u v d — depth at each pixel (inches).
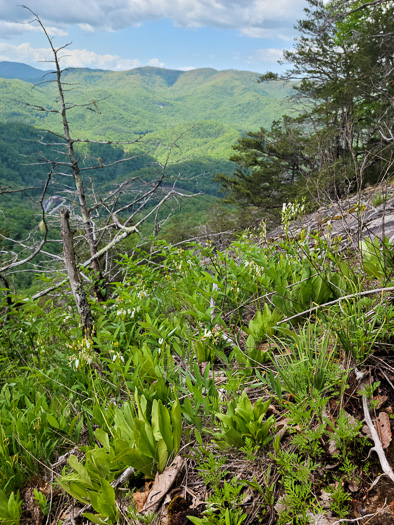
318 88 1169.4
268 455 93.0
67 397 145.3
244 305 169.3
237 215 1314.0
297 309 143.2
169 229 1087.0
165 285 233.0
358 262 162.2
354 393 98.7
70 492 93.4
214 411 107.5
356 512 76.2
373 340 100.9
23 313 188.7
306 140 1301.7
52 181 253.1
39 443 118.8
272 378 111.0
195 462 100.0
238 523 75.8
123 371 134.6
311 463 85.1
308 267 150.4
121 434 104.1
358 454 85.4
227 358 142.0
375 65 888.9
